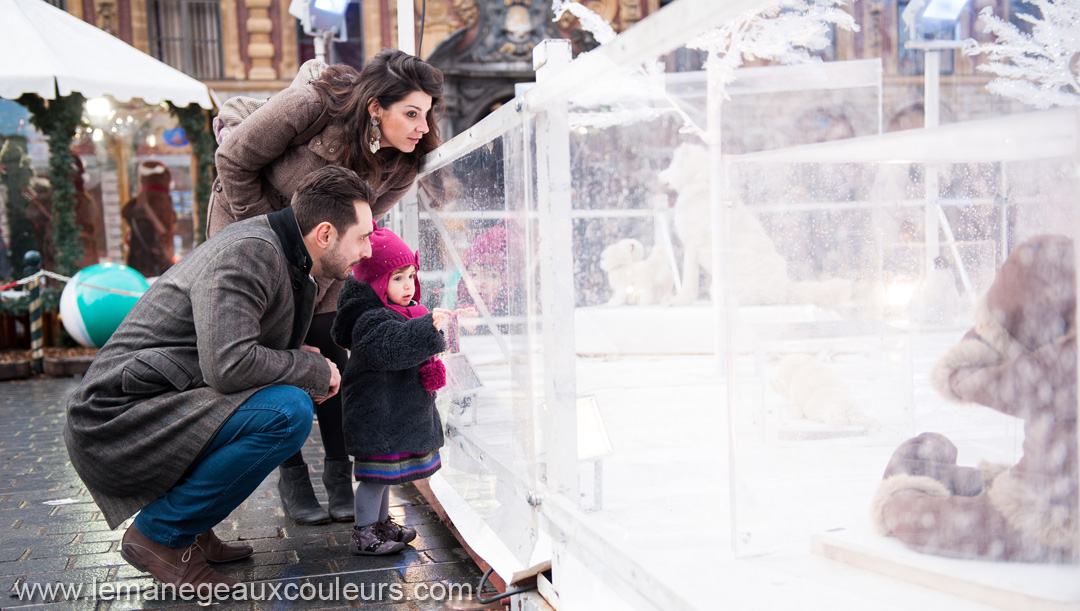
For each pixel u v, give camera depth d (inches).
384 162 98.7
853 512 55.3
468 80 557.3
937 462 53.0
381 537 90.9
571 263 61.0
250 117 88.7
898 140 51.9
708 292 228.8
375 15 573.0
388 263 86.0
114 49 301.1
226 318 72.0
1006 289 47.9
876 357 64.6
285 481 103.9
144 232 386.0
